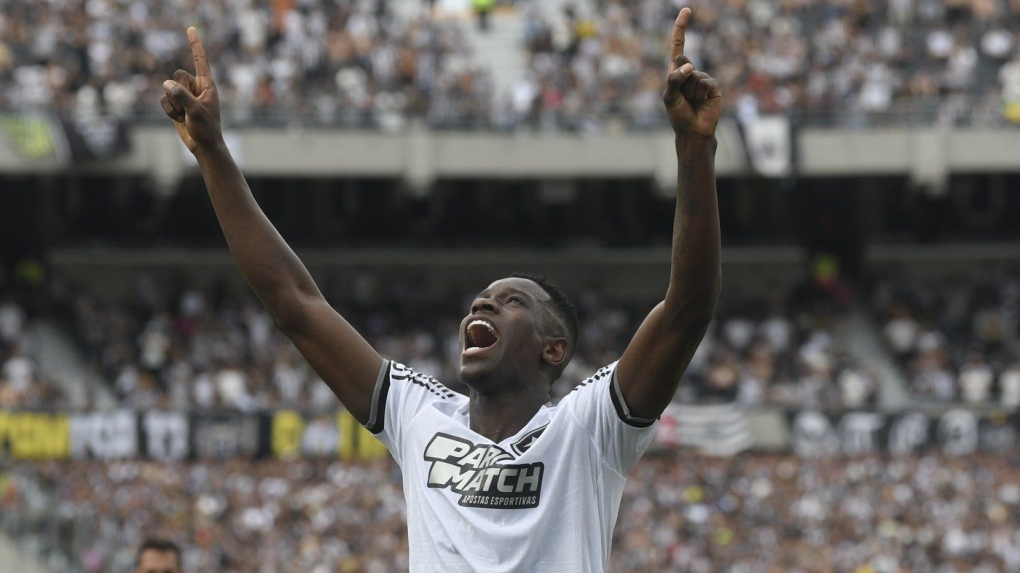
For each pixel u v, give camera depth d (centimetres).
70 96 2661
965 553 2120
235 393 2525
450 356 2864
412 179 2795
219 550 1916
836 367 2770
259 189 3108
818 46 2938
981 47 2959
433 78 2862
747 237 3219
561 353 378
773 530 2141
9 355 2608
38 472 1986
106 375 2650
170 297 2925
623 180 3138
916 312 3012
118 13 2789
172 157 2670
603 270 3203
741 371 2705
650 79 2894
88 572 1777
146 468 2205
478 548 342
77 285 2988
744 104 2806
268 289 377
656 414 355
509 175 2822
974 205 3192
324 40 2873
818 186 3180
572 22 3012
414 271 3164
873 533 2147
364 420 378
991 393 2745
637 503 2147
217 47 2817
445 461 355
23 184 2997
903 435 2500
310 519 2072
